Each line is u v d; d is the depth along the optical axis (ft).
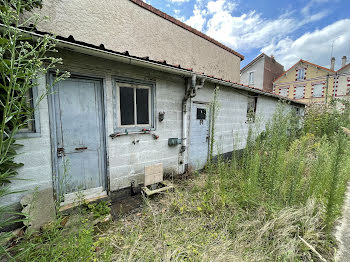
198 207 7.79
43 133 6.67
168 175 11.73
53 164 7.07
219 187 9.30
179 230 6.69
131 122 9.70
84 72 7.70
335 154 6.97
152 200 8.99
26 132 6.32
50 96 6.93
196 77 11.07
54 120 7.12
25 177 6.29
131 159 9.66
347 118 20.93
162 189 9.43
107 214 7.57
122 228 6.88
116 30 10.75
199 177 11.86
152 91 10.36
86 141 8.23
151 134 10.41
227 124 16.25
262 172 8.80
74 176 8.01
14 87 3.85
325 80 52.80
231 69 23.18
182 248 5.69
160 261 5.22
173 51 15.02
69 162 7.80
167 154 11.51
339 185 6.99
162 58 14.02
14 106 4.29
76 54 7.40
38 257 4.84
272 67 68.28
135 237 6.19
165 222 7.13
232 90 16.29
